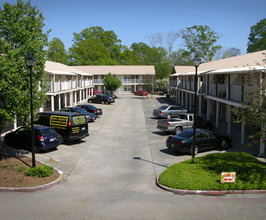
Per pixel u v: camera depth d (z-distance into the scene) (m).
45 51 12.91
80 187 9.85
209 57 58.06
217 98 21.03
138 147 16.19
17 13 12.13
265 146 15.60
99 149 15.58
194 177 10.00
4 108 11.98
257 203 8.37
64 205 8.20
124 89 65.12
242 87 16.53
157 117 28.88
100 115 30.05
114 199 8.70
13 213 7.59
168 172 10.70
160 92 61.31
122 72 63.22
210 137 14.98
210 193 9.18
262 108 10.12
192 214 7.56
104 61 73.62
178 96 42.53
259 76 11.55
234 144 16.86
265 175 10.16
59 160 13.23
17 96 11.44
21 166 11.80
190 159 12.60
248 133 19.91
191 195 9.09
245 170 10.61
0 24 12.03
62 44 68.88
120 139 18.36
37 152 14.51
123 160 13.46
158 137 19.06
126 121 26.20
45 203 8.34
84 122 16.80
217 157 12.50
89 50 74.56
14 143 15.27
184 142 13.95
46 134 14.18
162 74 71.31
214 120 26.55
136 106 39.28
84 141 17.52
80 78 42.09
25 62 11.72
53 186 9.94
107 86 52.56
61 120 16.11
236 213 7.62
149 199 8.71
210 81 27.55
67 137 15.89
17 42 12.38
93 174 11.35
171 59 85.25
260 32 51.78
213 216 7.42
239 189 9.30
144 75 63.09
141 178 10.90
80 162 13.01
